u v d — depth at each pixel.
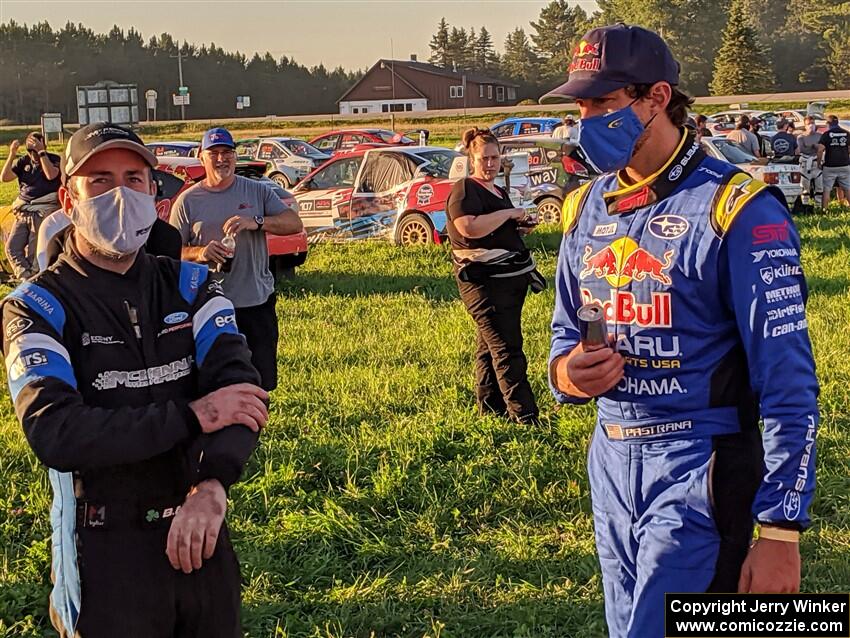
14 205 12.20
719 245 2.69
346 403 7.69
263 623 4.51
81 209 2.63
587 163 2.90
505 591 4.75
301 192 17.20
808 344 2.67
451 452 6.56
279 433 7.00
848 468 6.11
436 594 4.73
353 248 15.91
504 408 7.31
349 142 37.84
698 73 89.81
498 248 6.91
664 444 2.80
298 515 5.55
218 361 2.73
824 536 5.21
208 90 135.12
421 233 15.85
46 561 5.05
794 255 2.70
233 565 2.86
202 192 6.27
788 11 107.44
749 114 31.95
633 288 2.82
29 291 2.66
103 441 2.49
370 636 4.40
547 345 9.45
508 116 64.12
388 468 6.17
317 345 9.76
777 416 2.62
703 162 2.80
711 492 2.73
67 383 2.56
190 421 2.56
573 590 4.72
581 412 7.28
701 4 89.56
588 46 2.82
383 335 10.14
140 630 2.68
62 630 2.75
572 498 5.80
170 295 2.78
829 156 19.09
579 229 3.02
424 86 99.38
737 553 2.73
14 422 7.41
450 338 9.83
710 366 2.75
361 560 5.14
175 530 2.55
